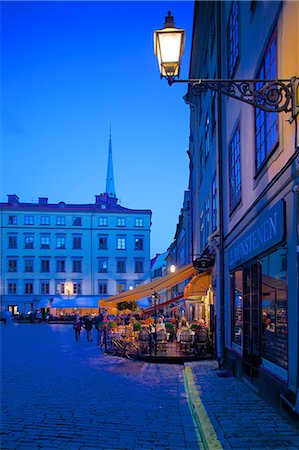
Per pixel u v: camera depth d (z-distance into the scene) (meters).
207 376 11.97
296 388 6.49
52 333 36.56
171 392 10.50
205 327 17.69
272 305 8.03
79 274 70.44
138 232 71.56
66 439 6.73
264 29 8.74
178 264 49.53
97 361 16.89
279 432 6.38
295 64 6.67
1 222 70.88
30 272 70.25
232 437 6.15
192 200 28.86
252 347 9.84
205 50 20.75
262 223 8.51
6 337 31.67
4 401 9.49
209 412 7.60
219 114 14.61
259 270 9.01
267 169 8.45
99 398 9.80
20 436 6.89
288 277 6.85
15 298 69.88
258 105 6.32
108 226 71.38
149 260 71.38
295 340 6.54
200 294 19.39
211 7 17.34
